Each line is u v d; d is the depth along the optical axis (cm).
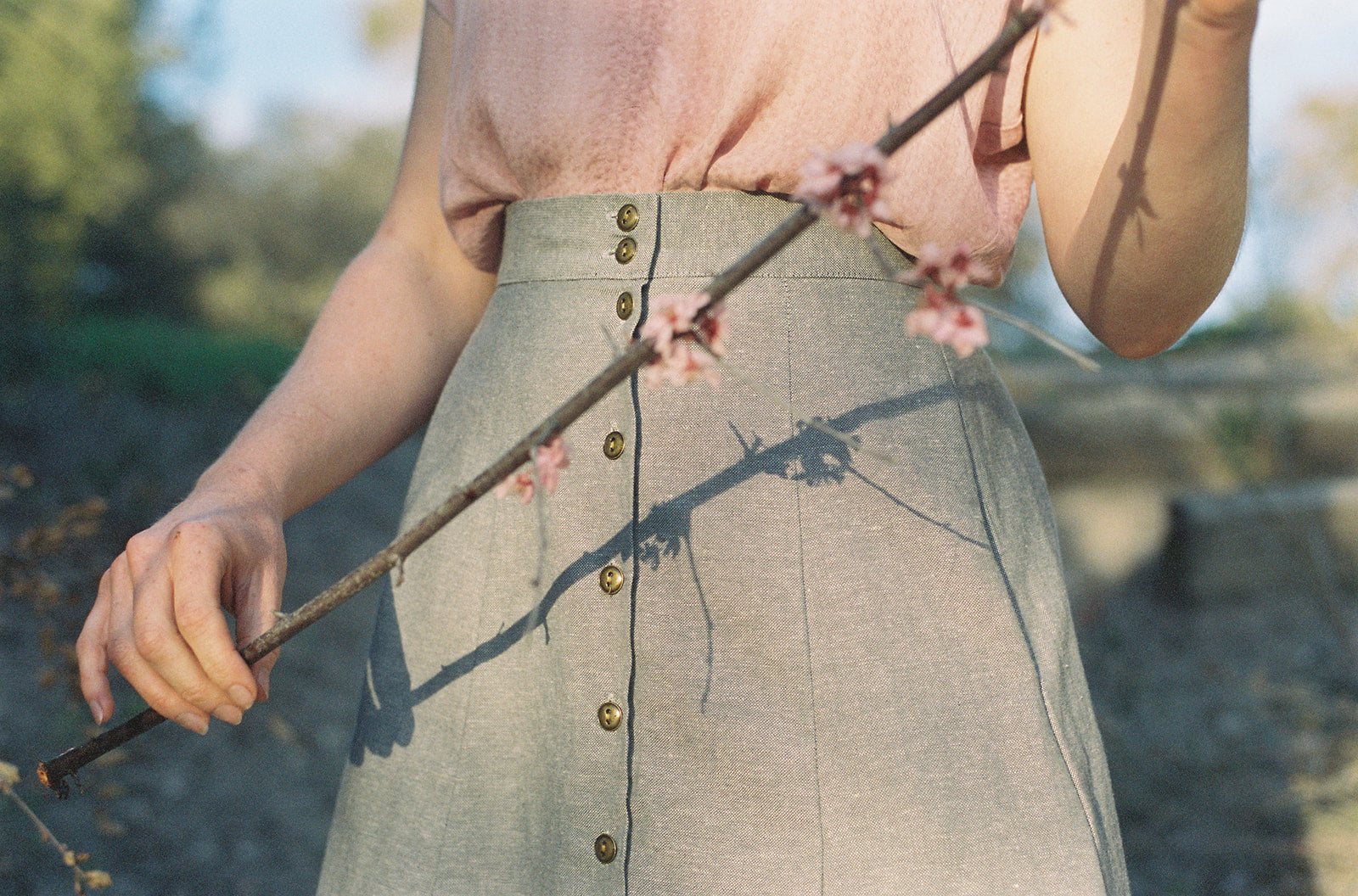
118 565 108
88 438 877
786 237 85
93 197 1565
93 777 404
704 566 106
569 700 108
